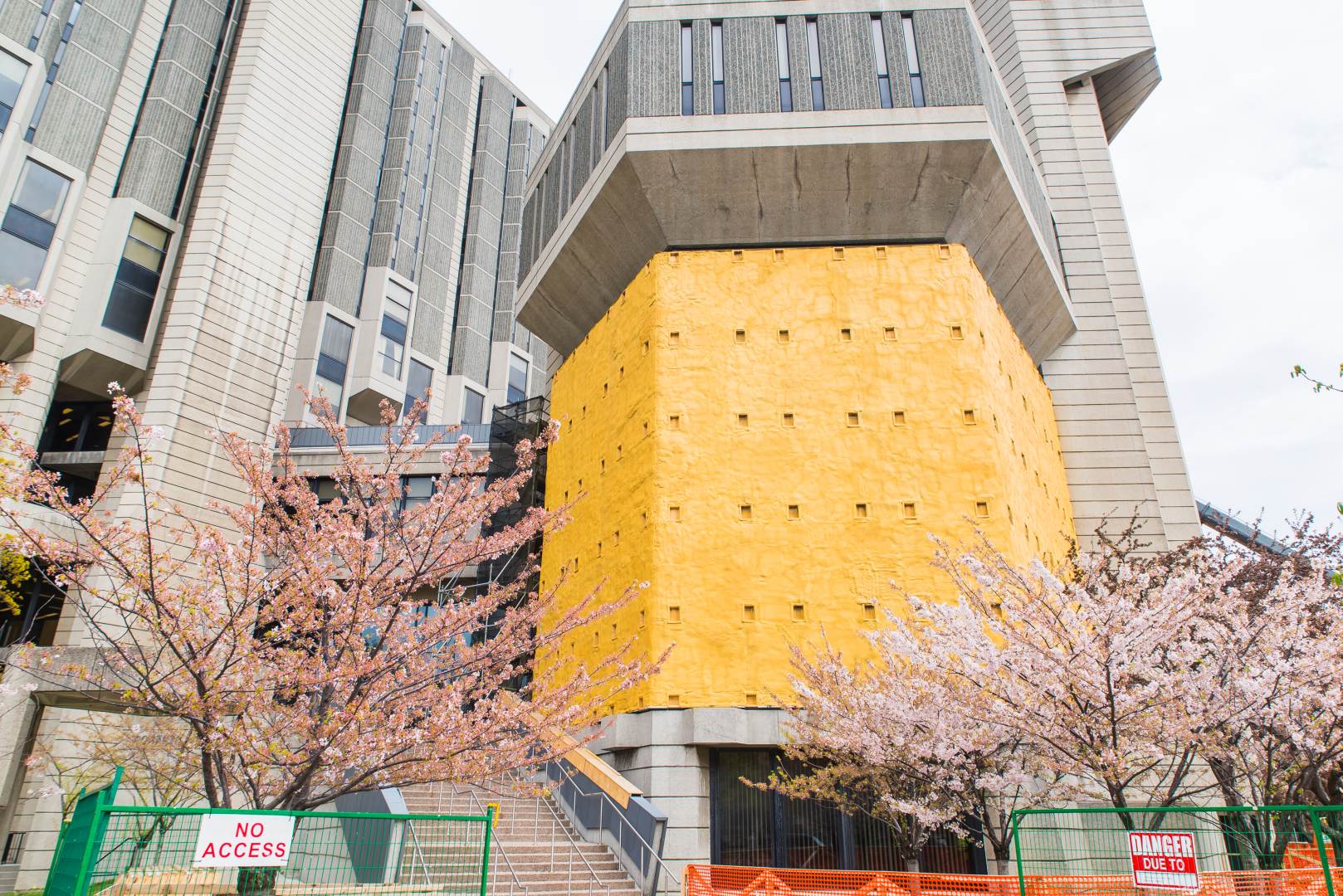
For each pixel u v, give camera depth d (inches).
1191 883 357.1
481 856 631.2
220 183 1519.4
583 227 1087.0
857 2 1051.9
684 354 950.4
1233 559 815.7
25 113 1317.7
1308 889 394.3
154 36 1576.0
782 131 975.6
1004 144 1075.9
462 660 536.1
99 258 1385.3
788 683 811.4
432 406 2106.3
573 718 587.2
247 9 1715.1
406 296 2105.1
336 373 1910.7
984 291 1016.2
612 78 1089.4
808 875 609.0
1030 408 1088.8
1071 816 649.6
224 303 1460.4
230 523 1343.5
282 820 336.2
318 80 1764.3
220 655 472.4
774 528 874.1
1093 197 1419.8
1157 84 1560.0
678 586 856.3
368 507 539.8
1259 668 534.0
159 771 623.2
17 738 999.0
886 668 735.1
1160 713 530.9
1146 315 1312.7
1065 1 1571.1
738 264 991.0
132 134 1499.8
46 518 995.3
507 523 1210.0
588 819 778.8
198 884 390.9
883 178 979.3
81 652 948.0
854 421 912.3
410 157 2225.6
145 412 1334.9
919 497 874.1
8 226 1277.1
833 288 970.1
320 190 1699.1
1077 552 1044.5
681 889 702.5
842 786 705.6
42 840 1014.4
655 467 904.3
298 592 494.6
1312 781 559.5
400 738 465.7
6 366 460.4
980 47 1095.0
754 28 1043.9
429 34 2415.1
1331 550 789.9
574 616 605.0
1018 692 544.4
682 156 975.6
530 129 2684.5
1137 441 1198.3
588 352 1147.9
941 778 612.1
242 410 1437.0
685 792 775.1
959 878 500.7
